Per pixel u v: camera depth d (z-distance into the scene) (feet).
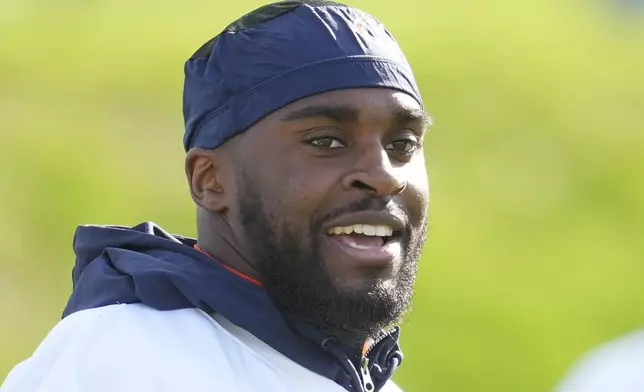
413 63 61.67
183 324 12.56
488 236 49.37
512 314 43.62
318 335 12.85
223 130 13.03
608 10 78.54
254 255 12.87
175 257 13.19
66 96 53.62
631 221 53.36
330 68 12.70
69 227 44.21
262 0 66.13
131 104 54.03
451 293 44.34
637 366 27.40
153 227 14.15
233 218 13.05
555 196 54.13
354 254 12.46
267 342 12.69
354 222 12.46
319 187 12.46
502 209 51.80
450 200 51.44
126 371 11.94
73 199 45.47
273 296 12.89
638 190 54.90
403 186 12.71
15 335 37.55
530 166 55.93
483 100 60.23
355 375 13.07
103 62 57.36
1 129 49.42
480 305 44.24
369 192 12.51
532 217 51.90
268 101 12.71
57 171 47.09
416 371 39.65
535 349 42.39
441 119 57.98
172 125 53.01
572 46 69.56
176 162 49.96
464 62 63.62
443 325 42.45
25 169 46.80
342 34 12.98
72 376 11.95
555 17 74.08
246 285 12.82
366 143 12.62
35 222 43.83
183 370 12.03
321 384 12.76
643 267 48.34
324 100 12.57
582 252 49.83
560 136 58.90
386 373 13.84
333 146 12.63
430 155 54.95
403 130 12.96
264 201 12.70
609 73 67.36
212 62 13.37
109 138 50.80
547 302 45.32
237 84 12.98
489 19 69.56
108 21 62.08
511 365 41.24
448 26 67.21
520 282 46.78
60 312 39.73
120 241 13.75
